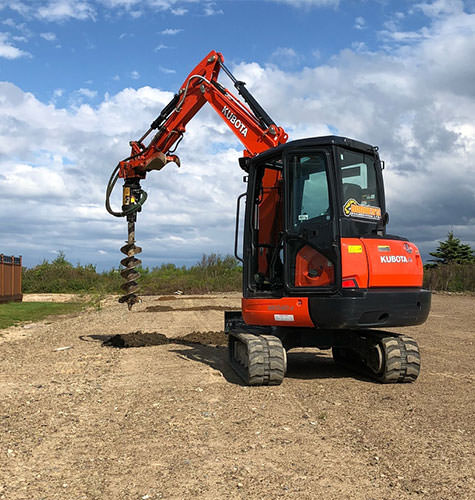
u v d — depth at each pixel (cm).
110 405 610
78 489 368
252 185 787
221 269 3784
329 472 400
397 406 606
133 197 1001
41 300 2808
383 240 698
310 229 695
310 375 806
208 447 457
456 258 4178
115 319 1744
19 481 382
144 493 361
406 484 379
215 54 966
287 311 696
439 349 1059
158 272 3928
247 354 712
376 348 742
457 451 450
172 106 1016
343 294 665
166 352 1031
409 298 693
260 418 551
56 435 494
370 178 736
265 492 363
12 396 655
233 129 918
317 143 708
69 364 891
